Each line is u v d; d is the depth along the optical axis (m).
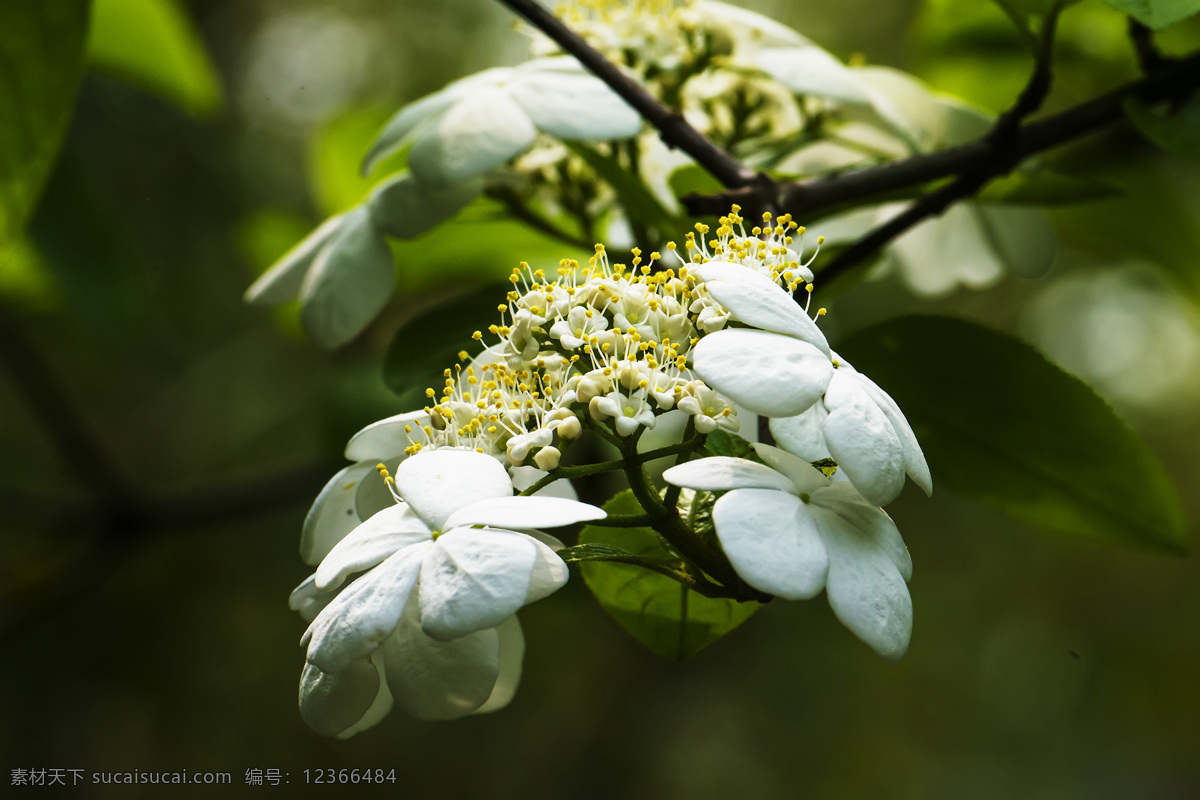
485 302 0.53
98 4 0.68
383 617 0.43
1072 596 2.77
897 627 0.43
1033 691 2.69
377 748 2.01
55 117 0.50
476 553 0.43
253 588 1.87
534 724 2.16
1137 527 0.51
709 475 0.43
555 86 0.52
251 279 1.55
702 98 0.55
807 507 0.43
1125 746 2.67
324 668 0.43
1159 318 1.90
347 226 0.53
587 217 0.56
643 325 0.45
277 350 1.59
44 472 1.70
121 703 1.81
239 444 1.64
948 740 2.57
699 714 2.30
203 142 1.50
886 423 0.43
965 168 0.51
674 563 0.45
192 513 0.82
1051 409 0.50
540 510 0.43
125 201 1.41
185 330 1.53
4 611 0.80
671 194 0.54
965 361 0.50
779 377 0.43
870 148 0.55
